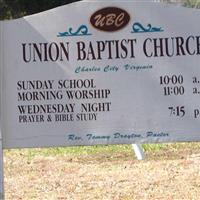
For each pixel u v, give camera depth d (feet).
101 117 24.12
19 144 24.18
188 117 24.12
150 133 24.13
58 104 24.13
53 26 24.07
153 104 24.09
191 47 24.04
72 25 24.04
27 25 24.07
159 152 41.98
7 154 43.27
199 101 24.09
